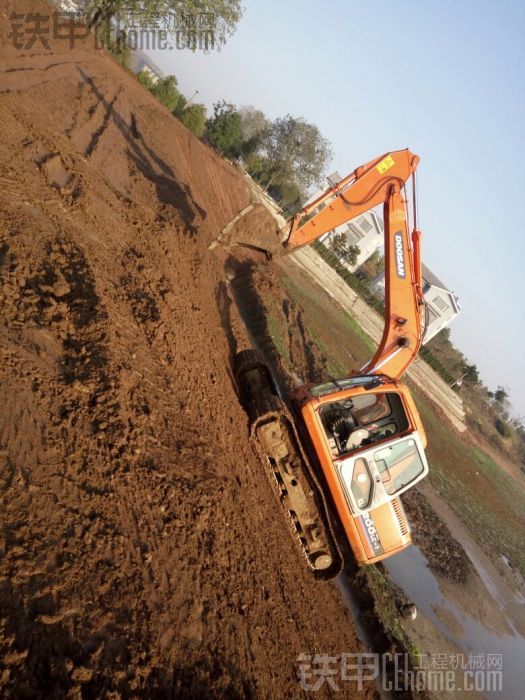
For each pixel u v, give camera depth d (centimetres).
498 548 2394
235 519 740
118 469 577
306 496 927
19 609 385
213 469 761
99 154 1527
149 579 517
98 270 860
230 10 3459
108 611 448
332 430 964
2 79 1432
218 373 1027
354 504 920
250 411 1016
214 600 594
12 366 567
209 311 1275
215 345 1123
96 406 614
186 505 645
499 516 3297
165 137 2873
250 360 1112
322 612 862
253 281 2097
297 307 2619
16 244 741
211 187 3077
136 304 884
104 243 979
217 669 525
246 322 1895
